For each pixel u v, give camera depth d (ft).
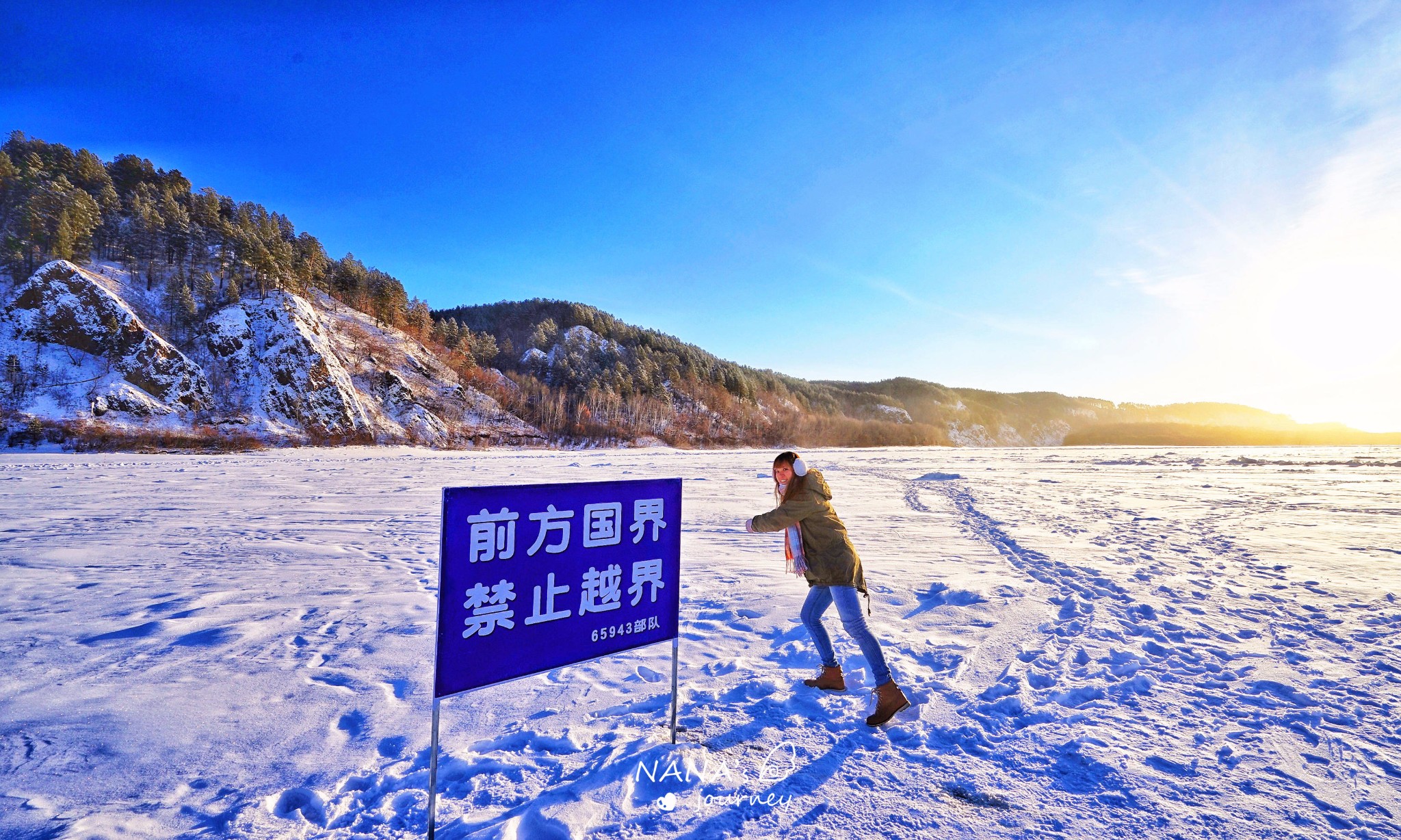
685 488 60.44
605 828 7.27
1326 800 7.96
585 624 8.71
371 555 25.98
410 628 15.93
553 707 11.22
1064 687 11.96
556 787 8.20
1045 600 18.84
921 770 8.82
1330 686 11.89
